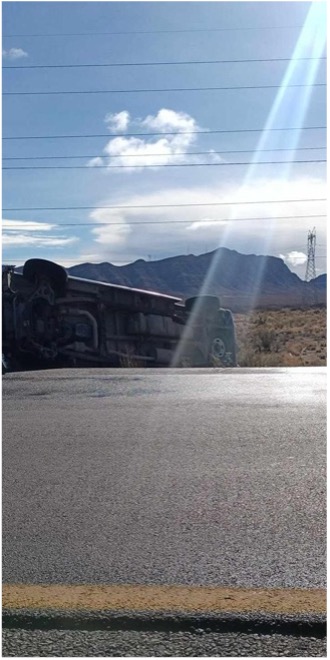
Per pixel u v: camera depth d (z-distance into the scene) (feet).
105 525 18.79
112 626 13.62
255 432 30.01
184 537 17.84
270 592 14.69
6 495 21.53
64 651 12.89
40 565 16.33
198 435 29.63
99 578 15.56
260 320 126.72
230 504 20.29
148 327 71.00
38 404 39.27
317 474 23.24
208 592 14.73
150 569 15.97
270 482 22.39
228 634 13.32
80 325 69.77
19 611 14.03
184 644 13.02
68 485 22.48
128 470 24.18
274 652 12.73
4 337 68.18
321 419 32.96
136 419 33.76
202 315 72.84
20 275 69.31
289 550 16.90
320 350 91.76
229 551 16.89
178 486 22.15
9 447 27.99
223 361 73.56
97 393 43.55
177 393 42.96
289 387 45.42
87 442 28.73
